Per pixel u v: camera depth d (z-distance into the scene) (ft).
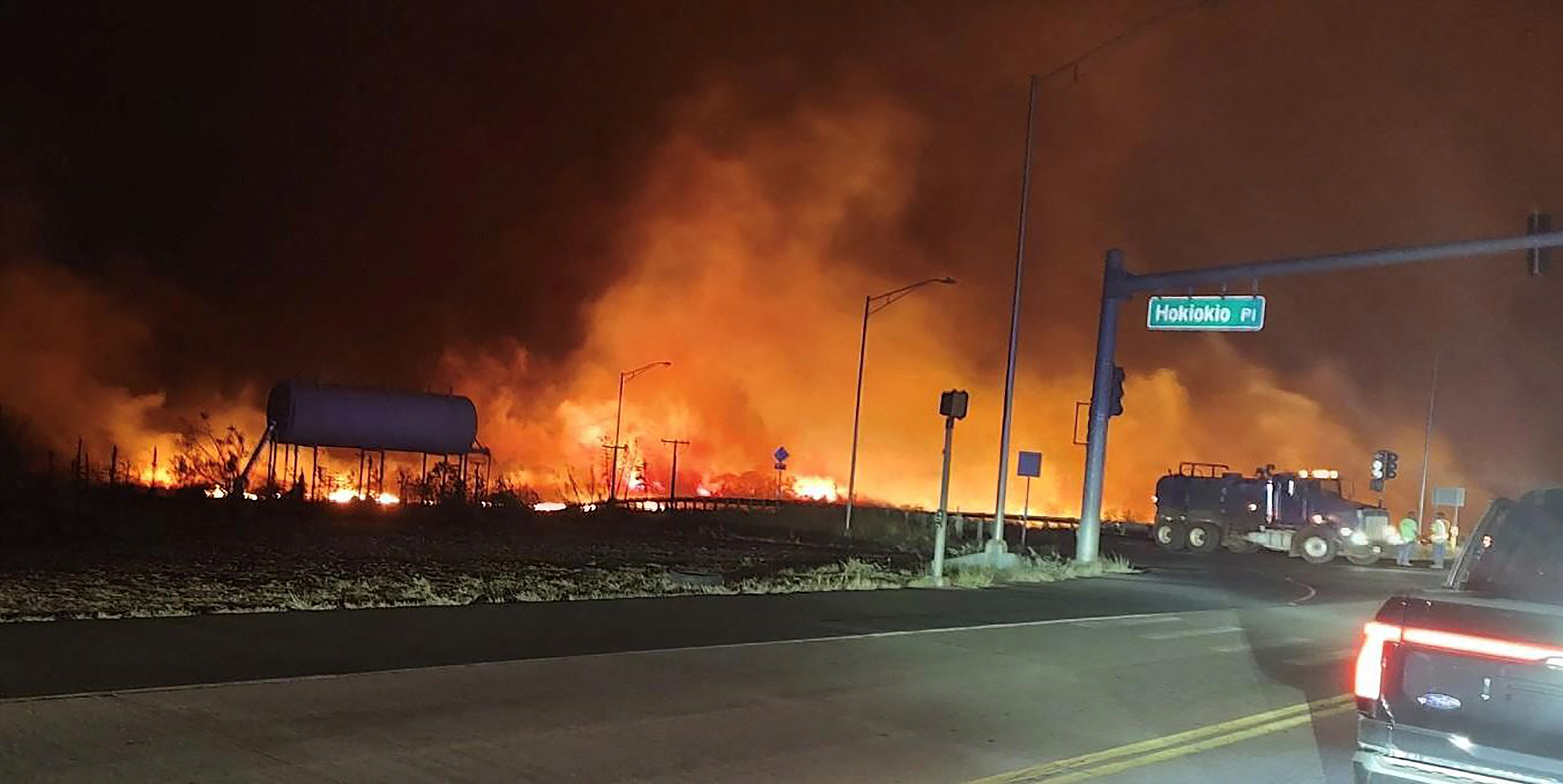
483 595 55.26
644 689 35.70
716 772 27.68
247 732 28.12
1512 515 26.61
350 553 81.10
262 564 69.87
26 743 25.99
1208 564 116.67
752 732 31.63
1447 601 21.49
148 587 54.39
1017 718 35.27
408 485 155.63
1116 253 94.07
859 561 90.27
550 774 26.68
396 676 34.81
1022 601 64.13
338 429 151.12
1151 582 84.48
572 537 112.27
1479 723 20.54
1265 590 84.02
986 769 29.32
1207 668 46.44
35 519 91.04
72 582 55.21
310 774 25.32
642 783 26.48
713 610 52.60
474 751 27.94
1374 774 21.48
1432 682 21.09
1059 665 44.57
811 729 32.27
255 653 36.65
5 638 37.04
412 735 28.86
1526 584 25.73
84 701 29.60
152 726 27.91
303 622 42.93
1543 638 20.07
